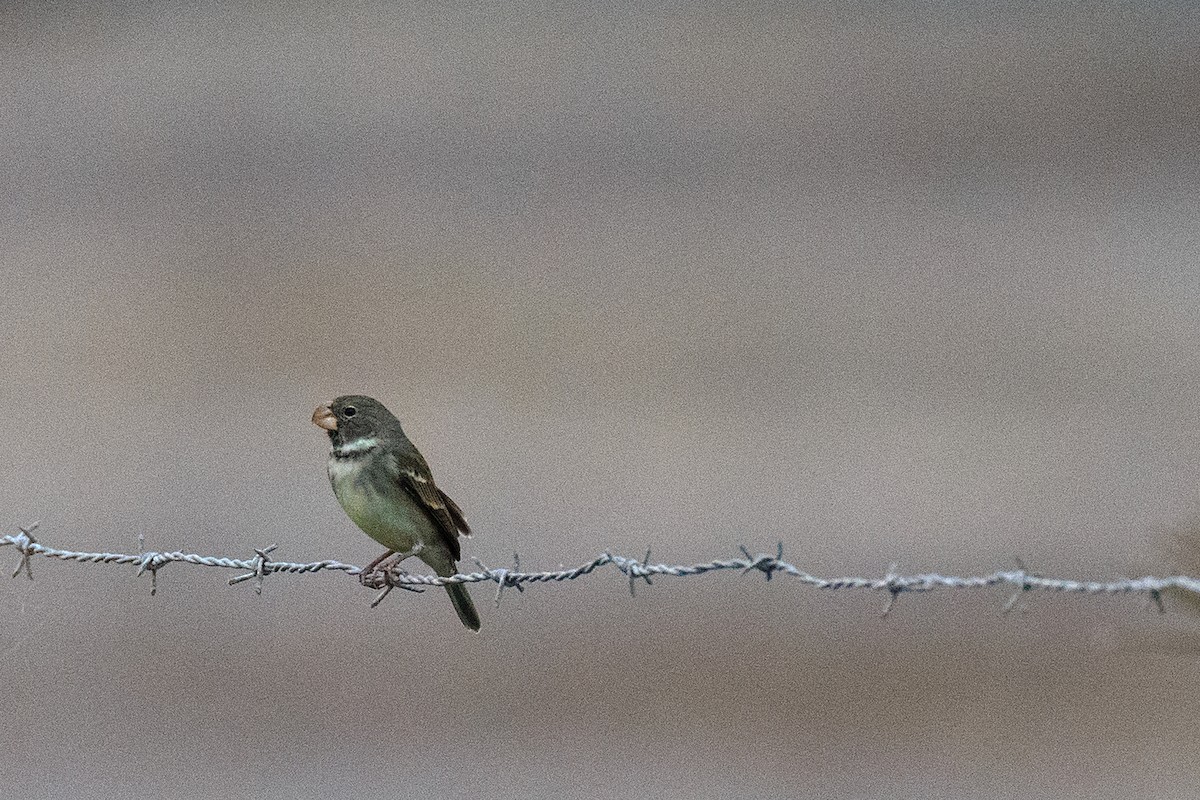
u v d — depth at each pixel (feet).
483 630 50.01
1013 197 90.12
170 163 94.68
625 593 52.34
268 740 44.80
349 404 28.48
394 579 26.25
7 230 86.94
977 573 53.67
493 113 101.24
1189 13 110.83
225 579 53.16
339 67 106.42
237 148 96.22
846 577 53.88
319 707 46.09
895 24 112.68
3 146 95.76
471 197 91.66
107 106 100.78
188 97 102.06
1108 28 110.01
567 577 24.70
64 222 87.86
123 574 53.26
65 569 53.31
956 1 114.73
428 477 28.68
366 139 97.96
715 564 23.18
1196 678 43.52
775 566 22.86
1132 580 19.66
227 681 47.44
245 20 112.88
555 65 107.24
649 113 101.40
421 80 104.47
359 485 28.30
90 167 93.56
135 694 46.57
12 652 47.21
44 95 102.12
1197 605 19.17
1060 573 52.95
